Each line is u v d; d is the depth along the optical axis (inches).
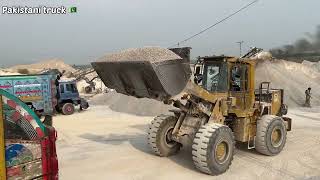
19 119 164.7
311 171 334.3
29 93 741.3
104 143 463.5
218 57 360.2
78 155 399.5
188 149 417.4
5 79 720.3
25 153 165.5
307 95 905.5
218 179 313.0
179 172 334.3
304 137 485.4
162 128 383.2
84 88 1499.8
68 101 817.5
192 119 362.9
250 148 384.8
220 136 320.2
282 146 394.0
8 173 160.1
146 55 297.4
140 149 425.1
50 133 173.3
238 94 369.1
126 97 873.5
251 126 381.7
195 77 375.2
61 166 356.8
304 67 1227.9
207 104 349.1
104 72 348.2
